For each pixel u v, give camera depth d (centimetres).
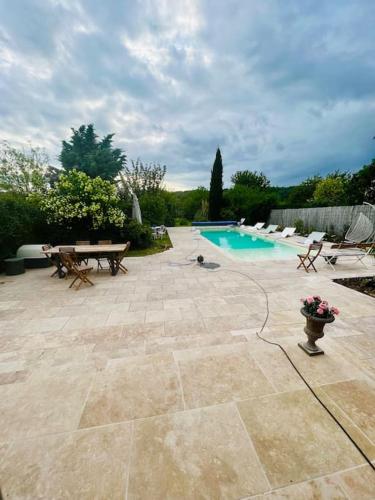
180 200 2325
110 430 138
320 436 133
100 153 1920
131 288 444
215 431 137
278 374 186
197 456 122
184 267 602
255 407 154
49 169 1594
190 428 139
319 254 586
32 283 482
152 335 272
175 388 172
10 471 115
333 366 196
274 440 131
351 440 130
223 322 304
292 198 1781
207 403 158
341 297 389
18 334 276
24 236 696
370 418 144
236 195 1958
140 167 1761
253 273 538
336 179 1509
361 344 251
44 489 107
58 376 187
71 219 785
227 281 481
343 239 906
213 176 1903
